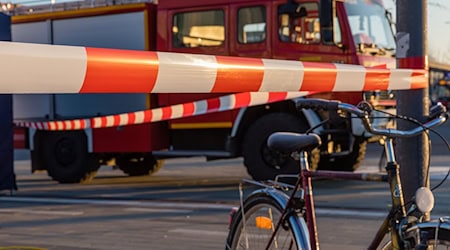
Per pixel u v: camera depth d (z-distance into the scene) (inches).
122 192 422.3
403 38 192.4
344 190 386.6
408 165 181.9
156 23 464.4
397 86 183.6
